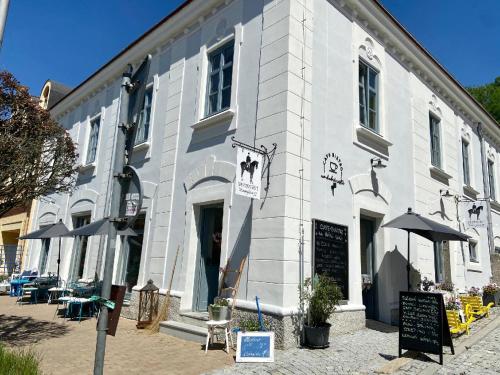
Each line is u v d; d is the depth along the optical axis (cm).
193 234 923
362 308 862
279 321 675
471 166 1608
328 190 838
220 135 912
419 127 1253
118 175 374
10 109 689
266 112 809
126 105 392
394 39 1155
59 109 1827
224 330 711
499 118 2739
